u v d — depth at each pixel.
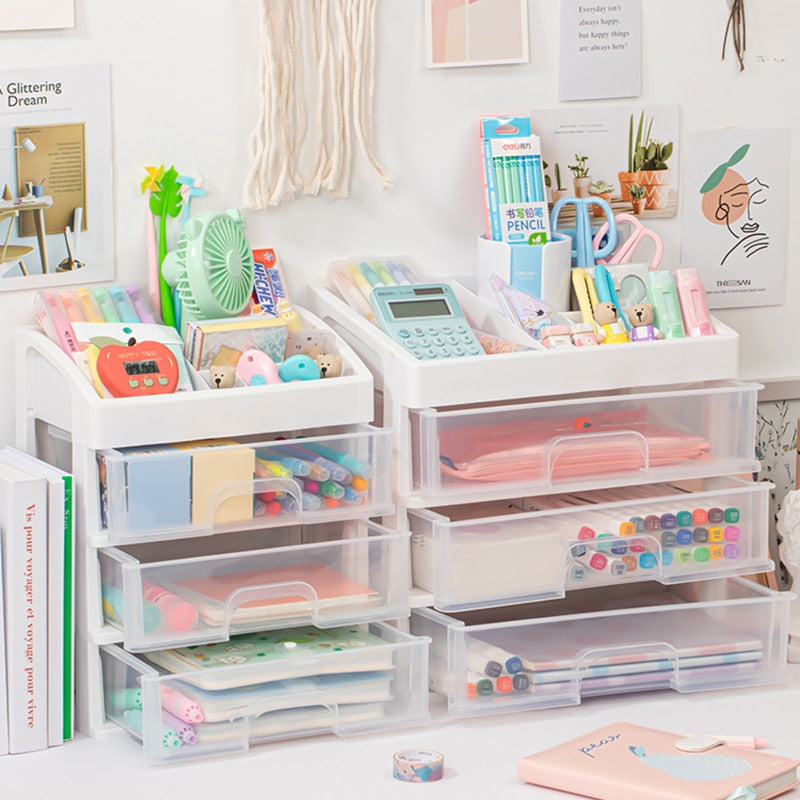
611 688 1.86
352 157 2.02
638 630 1.97
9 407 1.86
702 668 1.90
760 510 1.97
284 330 1.84
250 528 1.72
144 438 1.68
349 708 1.74
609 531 1.88
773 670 1.93
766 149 2.25
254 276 1.93
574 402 1.88
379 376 1.89
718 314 2.27
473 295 2.02
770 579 2.25
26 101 1.81
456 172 2.09
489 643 1.88
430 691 1.89
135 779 1.60
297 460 1.76
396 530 1.84
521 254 1.99
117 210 1.89
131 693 1.71
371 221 2.05
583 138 2.14
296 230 2.01
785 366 2.30
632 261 2.19
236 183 1.96
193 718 1.64
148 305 1.91
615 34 2.13
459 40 2.05
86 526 1.70
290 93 1.96
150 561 1.94
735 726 1.77
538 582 1.85
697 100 2.20
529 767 1.58
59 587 1.68
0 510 1.66
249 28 1.93
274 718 1.71
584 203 2.08
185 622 1.67
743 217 2.25
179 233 1.93
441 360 1.81
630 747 1.63
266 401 1.74
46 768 1.63
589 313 2.00
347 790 1.57
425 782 1.59
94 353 1.72
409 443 1.84
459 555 1.81
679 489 2.07
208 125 1.93
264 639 1.82
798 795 1.54
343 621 1.75
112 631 1.71
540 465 1.86
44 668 1.68
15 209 1.82
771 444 2.30
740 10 2.20
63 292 1.83
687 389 2.06
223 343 1.80
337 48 1.98
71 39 1.83
